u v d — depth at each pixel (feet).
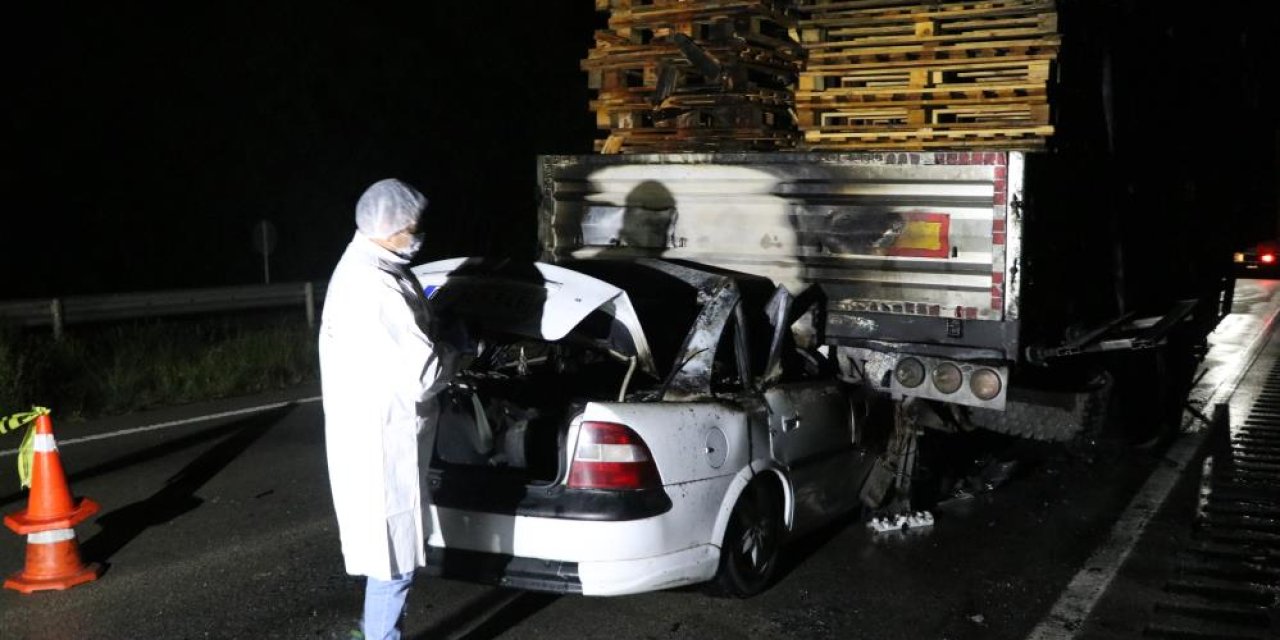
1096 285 26.23
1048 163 21.76
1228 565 20.53
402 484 13.78
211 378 36.52
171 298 50.16
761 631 17.03
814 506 19.57
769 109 27.94
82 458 27.20
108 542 20.93
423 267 18.39
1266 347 50.70
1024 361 20.99
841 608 17.98
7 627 16.87
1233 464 28.30
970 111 24.40
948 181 20.36
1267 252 79.97
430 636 16.66
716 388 18.52
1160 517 23.43
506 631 16.87
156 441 28.99
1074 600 18.60
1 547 20.51
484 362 20.45
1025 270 20.33
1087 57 25.91
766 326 19.71
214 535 21.38
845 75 25.67
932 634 17.06
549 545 15.51
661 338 20.22
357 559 13.73
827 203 21.66
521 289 17.07
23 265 80.12
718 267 23.02
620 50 28.71
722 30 27.04
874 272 21.27
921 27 24.59
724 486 16.97
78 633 16.69
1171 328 25.21
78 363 35.91
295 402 34.55
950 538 21.68
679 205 23.45
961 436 24.71
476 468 16.38
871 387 21.40
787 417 18.65
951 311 20.59
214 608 17.71
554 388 19.72
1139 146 29.40
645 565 15.72
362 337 13.57
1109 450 27.43
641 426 15.88
